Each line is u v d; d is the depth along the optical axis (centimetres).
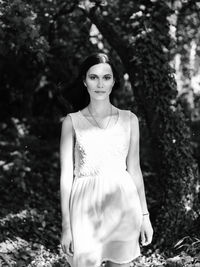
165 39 613
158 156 602
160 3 606
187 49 791
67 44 854
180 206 581
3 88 1147
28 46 611
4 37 619
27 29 570
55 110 1199
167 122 597
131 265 525
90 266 335
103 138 343
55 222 674
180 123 602
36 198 752
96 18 643
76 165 349
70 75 921
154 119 600
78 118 348
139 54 604
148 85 601
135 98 620
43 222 638
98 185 339
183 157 594
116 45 629
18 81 1123
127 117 354
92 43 823
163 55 606
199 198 607
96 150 342
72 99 380
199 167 675
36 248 571
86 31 816
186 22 720
